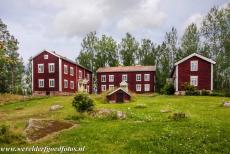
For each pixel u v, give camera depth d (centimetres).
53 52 5806
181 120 1955
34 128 1609
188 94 4750
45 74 5703
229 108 2678
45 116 2542
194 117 2091
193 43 7231
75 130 1633
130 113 2352
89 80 7594
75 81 6397
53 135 1528
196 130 1546
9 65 7644
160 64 8225
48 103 3831
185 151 1212
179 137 1411
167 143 1316
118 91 3769
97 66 8475
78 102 2389
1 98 4731
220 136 1413
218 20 6400
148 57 8469
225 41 6131
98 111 2309
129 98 3772
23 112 3136
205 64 4978
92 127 1717
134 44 8769
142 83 6638
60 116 2402
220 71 6378
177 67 5112
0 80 7481
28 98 4684
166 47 7919
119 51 8812
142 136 1452
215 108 2727
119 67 7112
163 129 1596
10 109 3553
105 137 1448
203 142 1338
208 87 4944
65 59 5809
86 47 8575
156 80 7788
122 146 1291
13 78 7975
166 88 5169
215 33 6462
